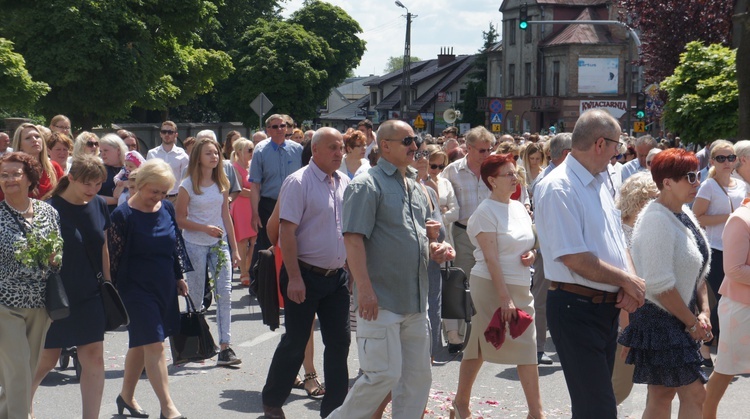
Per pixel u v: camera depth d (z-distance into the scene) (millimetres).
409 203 5859
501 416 7168
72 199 6578
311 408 7355
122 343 9844
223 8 60719
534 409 6680
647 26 33812
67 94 39844
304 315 6730
